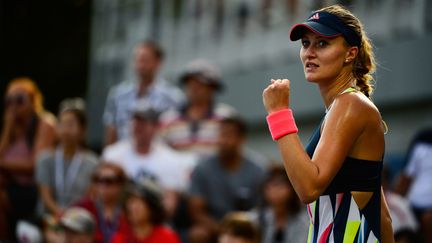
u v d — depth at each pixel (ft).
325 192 38.68
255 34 124.36
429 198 84.07
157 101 96.17
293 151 37.55
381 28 106.52
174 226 89.10
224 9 129.49
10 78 165.99
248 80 125.08
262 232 79.66
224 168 87.66
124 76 141.28
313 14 38.99
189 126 94.32
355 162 38.11
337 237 38.42
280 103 38.70
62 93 167.02
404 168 86.33
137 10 143.13
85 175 85.10
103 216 79.36
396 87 103.71
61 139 85.46
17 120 88.02
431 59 99.35
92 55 151.84
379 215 38.83
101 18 151.74
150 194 75.72
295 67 116.06
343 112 37.86
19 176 87.56
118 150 88.94
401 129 105.70
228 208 87.10
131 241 75.87
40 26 168.35
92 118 147.84
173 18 137.18
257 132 126.62
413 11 103.60
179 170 88.63
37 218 83.61
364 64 39.32
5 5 166.09
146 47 96.17
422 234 83.51
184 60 134.51
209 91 94.68
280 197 78.43
